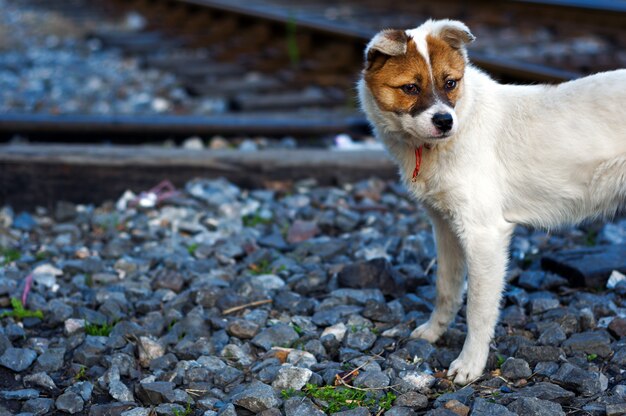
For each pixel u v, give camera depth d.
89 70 12.53
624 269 4.99
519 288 5.04
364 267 5.17
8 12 19.25
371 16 13.09
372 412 3.76
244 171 7.32
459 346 4.45
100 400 4.04
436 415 3.58
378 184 7.26
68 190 7.01
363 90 4.46
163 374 4.17
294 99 9.80
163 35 14.46
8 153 6.94
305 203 6.88
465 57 4.32
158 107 10.11
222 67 11.68
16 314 4.90
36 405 3.93
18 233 6.42
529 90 4.28
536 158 4.12
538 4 11.55
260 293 5.09
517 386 3.93
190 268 5.58
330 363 4.20
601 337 4.20
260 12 12.37
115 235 6.34
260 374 4.09
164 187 7.20
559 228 4.37
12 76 12.47
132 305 5.10
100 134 8.24
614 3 10.47
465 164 4.11
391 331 4.57
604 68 9.26
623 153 4.02
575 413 3.62
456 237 4.38
